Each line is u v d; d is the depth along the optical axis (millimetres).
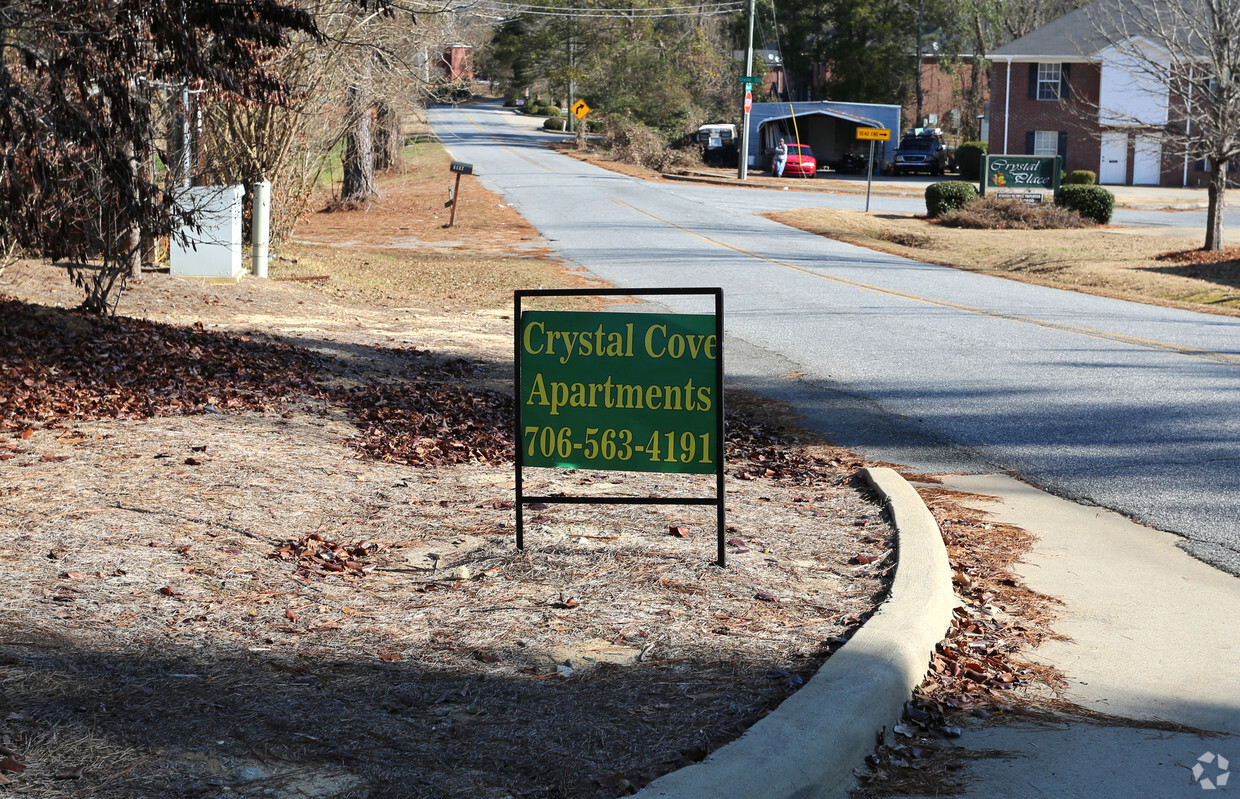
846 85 72438
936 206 36156
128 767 2963
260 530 5414
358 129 36000
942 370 12086
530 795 2938
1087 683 4203
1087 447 8539
